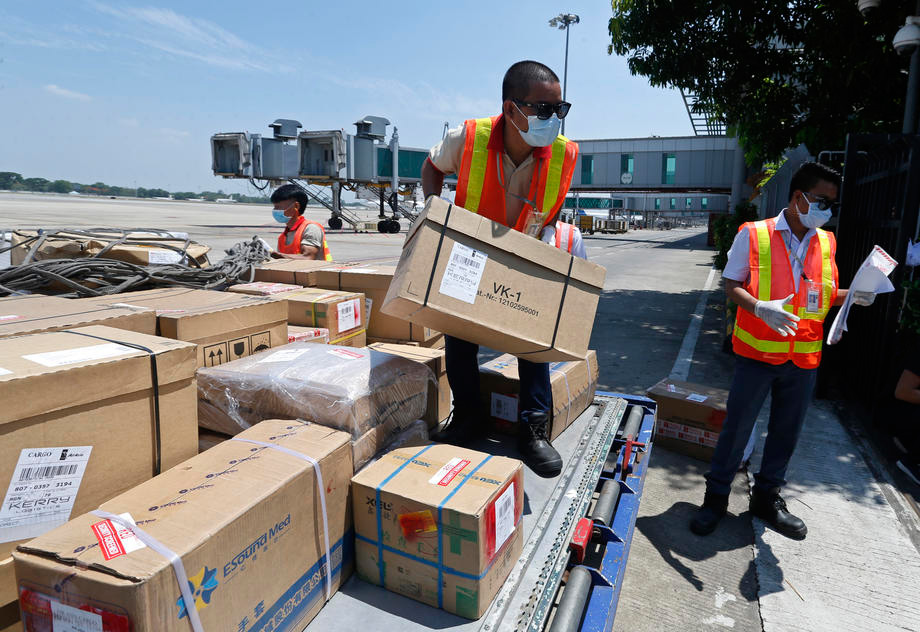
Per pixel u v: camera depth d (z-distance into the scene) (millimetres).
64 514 1216
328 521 1459
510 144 2047
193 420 1517
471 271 1697
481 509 1363
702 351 6805
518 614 1418
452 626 1386
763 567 2793
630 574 2744
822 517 3219
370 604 1477
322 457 1420
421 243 1632
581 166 43156
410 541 1458
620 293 11641
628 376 5793
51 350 1335
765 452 3043
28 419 1129
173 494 1248
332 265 3256
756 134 7879
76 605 1015
